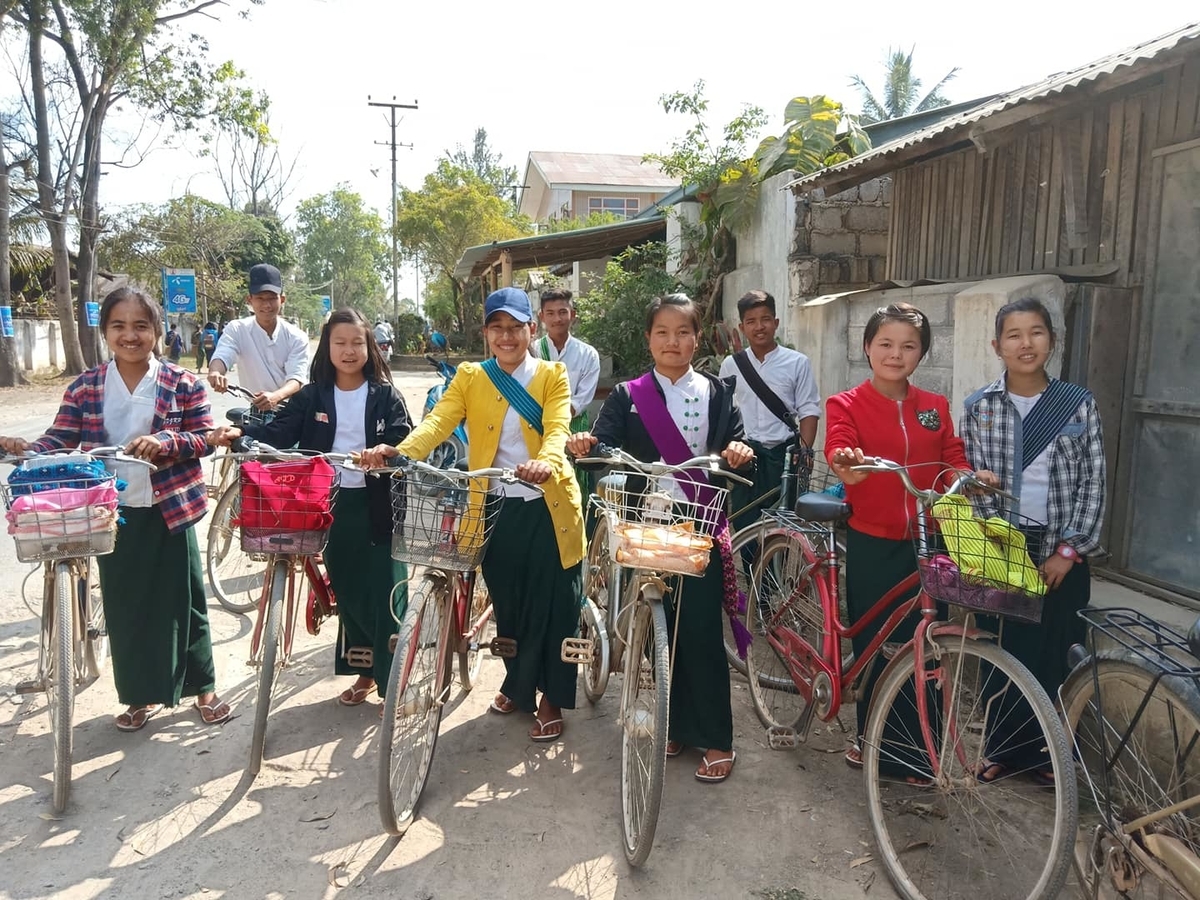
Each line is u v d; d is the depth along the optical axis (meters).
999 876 2.74
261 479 3.21
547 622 3.47
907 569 3.12
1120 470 4.21
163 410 3.47
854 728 3.74
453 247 33.75
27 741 3.50
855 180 5.97
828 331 6.36
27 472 2.97
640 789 2.87
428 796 3.15
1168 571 4.00
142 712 3.60
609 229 12.23
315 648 4.54
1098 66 3.99
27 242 25.56
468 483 2.93
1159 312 4.02
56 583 3.02
